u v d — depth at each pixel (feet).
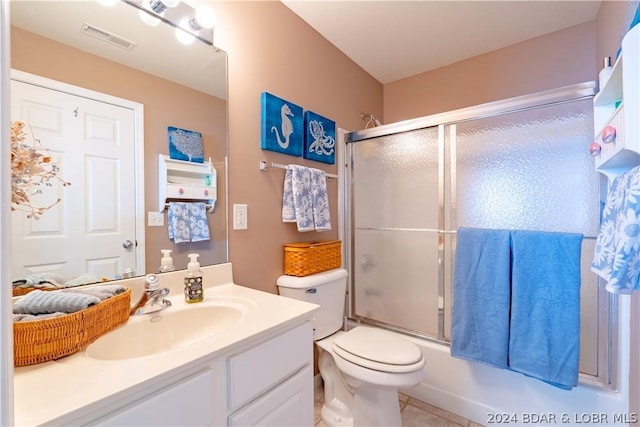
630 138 2.18
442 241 5.73
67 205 2.97
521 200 5.03
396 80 8.57
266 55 5.14
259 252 4.99
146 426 1.91
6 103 1.31
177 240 3.87
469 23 6.06
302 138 5.81
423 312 6.12
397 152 6.46
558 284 4.27
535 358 4.35
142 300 3.10
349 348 4.52
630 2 3.71
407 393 5.85
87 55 3.16
